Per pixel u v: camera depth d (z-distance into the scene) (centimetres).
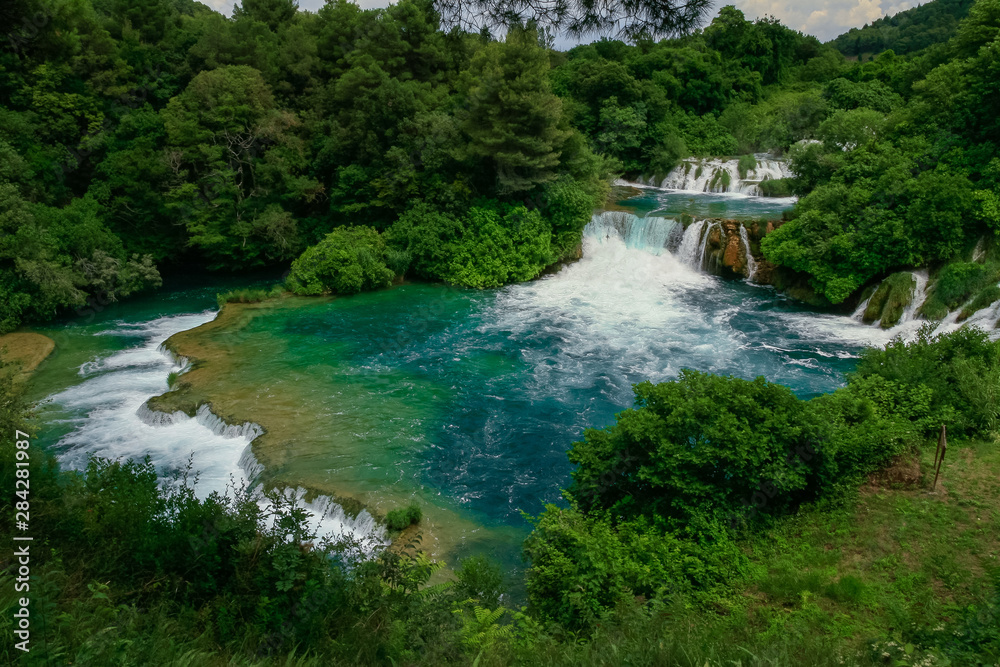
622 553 1018
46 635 569
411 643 754
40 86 3184
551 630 902
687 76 5297
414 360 2362
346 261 3127
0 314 2633
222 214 3350
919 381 1446
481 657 727
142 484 932
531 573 1060
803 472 1159
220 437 1889
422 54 3856
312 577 806
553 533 1071
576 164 3559
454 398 2072
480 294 3114
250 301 3025
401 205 3450
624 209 3769
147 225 3378
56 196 3195
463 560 1307
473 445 1802
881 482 1202
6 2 1636
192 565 790
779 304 2814
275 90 3875
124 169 3186
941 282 2311
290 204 3600
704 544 1060
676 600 908
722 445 1127
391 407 2008
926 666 682
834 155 2809
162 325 2786
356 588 819
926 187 2370
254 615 752
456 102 3541
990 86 2400
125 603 733
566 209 3328
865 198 2553
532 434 1858
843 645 767
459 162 3369
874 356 1566
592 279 3275
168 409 1973
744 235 3081
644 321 2700
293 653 648
